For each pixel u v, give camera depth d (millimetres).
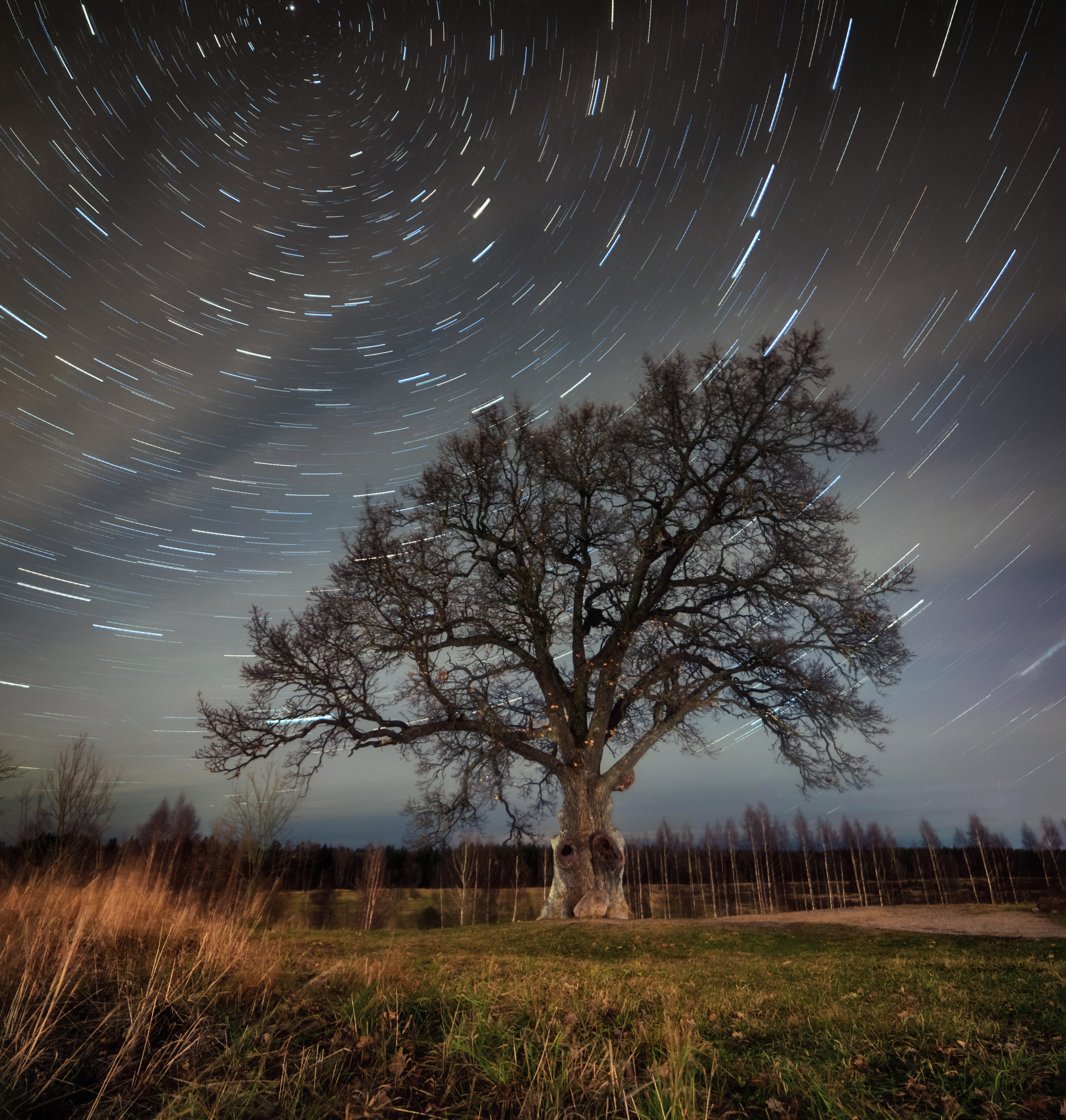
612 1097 3242
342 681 19359
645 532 19984
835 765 19516
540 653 19500
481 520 20531
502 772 19109
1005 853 49281
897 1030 4891
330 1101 3121
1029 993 6570
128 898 6637
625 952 13617
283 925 10625
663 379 20188
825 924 17266
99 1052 3484
